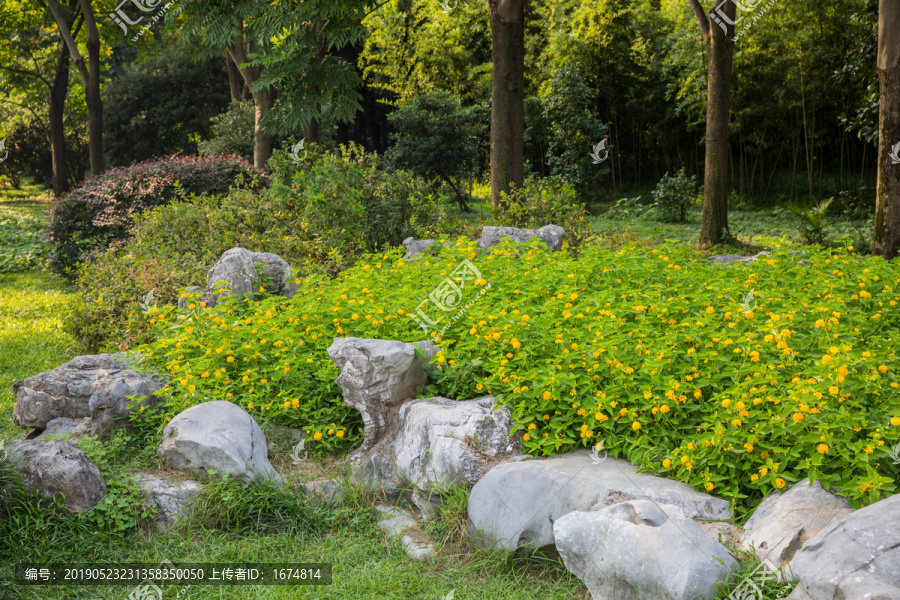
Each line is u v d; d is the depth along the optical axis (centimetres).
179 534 363
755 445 340
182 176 1166
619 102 2441
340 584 328
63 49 2245
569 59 2308
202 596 317
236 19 1116
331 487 412
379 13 2272
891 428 319
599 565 293
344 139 2873
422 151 1950
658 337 440
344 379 434
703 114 2169
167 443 403
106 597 313
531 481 351
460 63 2392
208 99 3216
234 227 887
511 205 1030
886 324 490
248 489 388
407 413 424
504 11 1054
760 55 2041
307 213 910
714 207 1377
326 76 1151
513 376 411
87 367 500
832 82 1947
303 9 1045
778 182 2281
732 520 313
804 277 588
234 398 474
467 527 366
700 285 570
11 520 350
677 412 375
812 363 407
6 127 3350
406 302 522
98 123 1842
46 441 381
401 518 393
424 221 1038
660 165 2611
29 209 2530
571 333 446
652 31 2405
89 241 1192
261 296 672
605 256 663
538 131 2331
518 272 623
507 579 334
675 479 345
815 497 297
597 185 2455
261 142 1466
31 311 951
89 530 355
